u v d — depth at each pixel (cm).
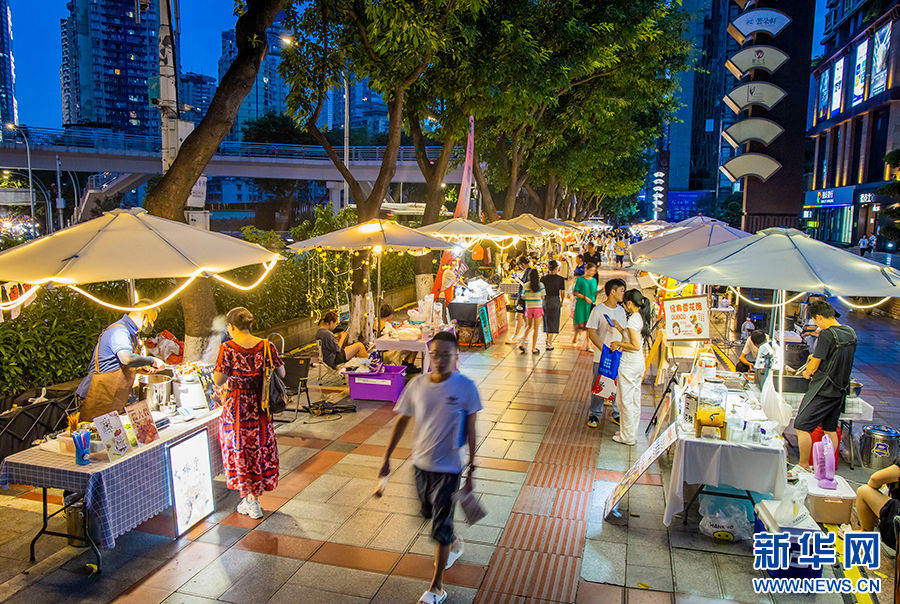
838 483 519
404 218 4616
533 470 639
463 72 1238
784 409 608
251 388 516
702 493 526
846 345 585
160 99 856
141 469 461
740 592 427
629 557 470
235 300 1072
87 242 484
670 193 12412
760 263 521
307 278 1322
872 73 5481
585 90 1912
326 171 4959
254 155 4884
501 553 475
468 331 1320
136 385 557
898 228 1984
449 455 400
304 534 500
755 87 1262
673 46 2019
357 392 883
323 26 1088
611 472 634
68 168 4728
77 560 460
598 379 746
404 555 468
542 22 1451
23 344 671
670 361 848
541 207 2711
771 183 1281
